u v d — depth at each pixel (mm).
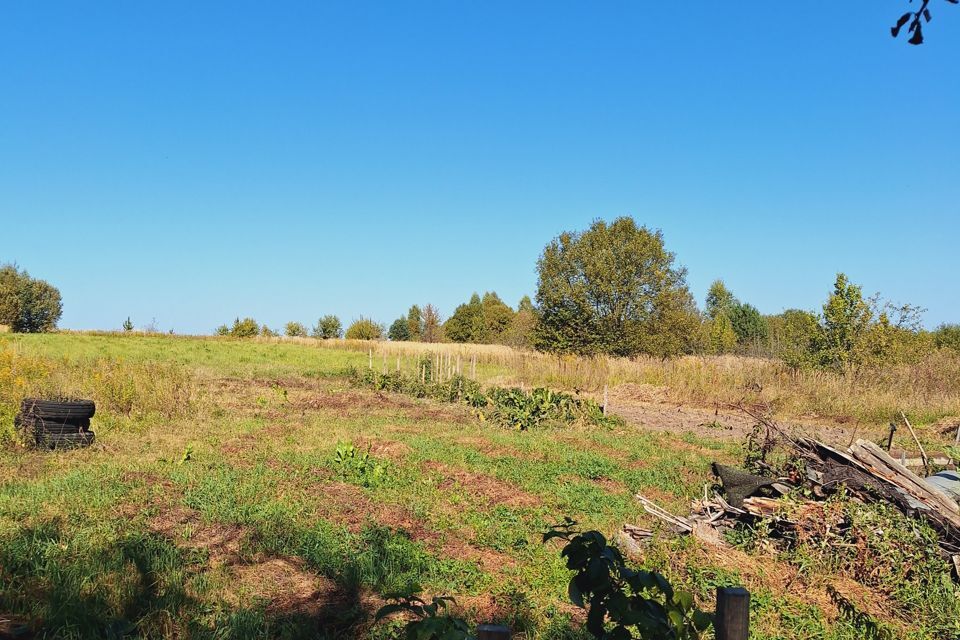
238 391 22000
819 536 7746
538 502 9914
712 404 24344
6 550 6602
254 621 5586
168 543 7141
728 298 74688
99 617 5480
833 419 21406
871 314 24766
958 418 19453
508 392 21875
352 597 6277
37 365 16672
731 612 3340
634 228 43000
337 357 43125
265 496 9141
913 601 6695
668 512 9297
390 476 10734
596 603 3291
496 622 5930
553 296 43188
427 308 80375
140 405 16344
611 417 19266
